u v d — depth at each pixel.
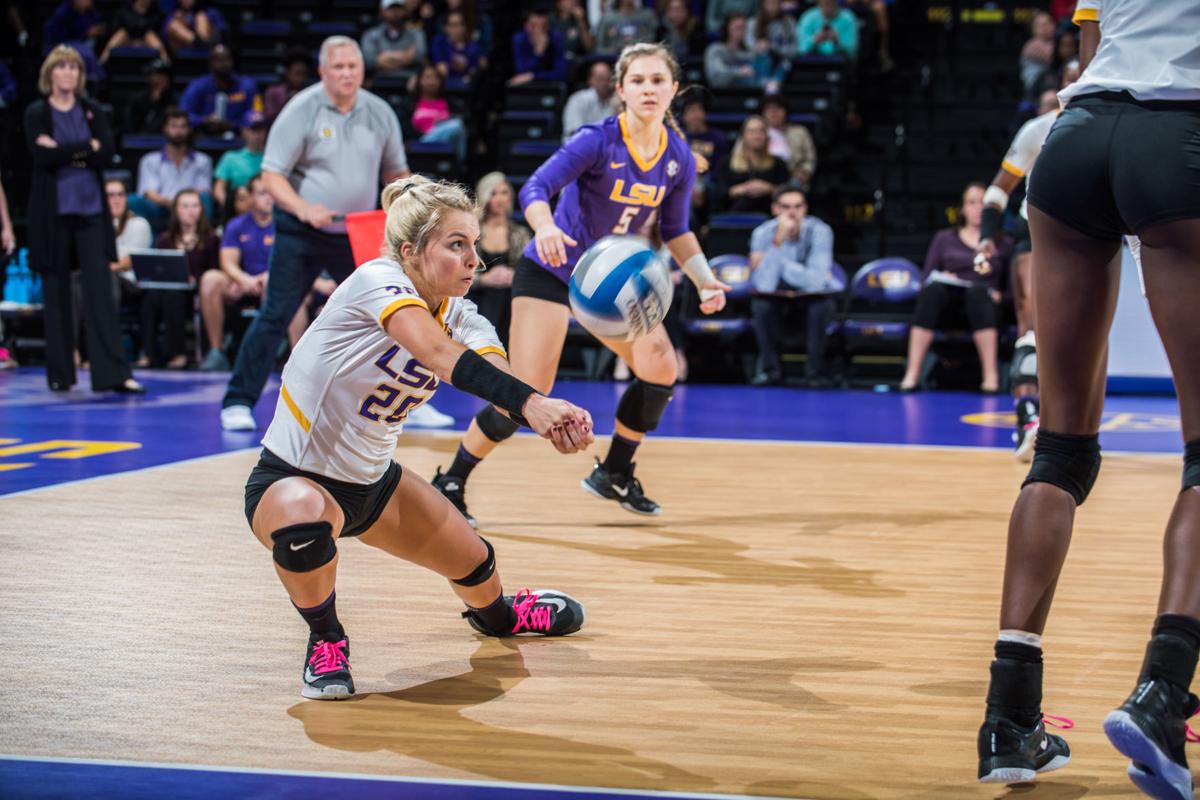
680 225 6.34
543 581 5.14
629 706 3.62
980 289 14.41
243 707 3.58
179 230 15.88
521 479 7.84
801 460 8.91
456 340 3.77
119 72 19.72
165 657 4.06
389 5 19.09
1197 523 2.84
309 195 9.37
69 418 10.73
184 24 20.20
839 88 18.45
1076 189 3.00
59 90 12.09
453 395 13.73
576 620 4.36
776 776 3.09
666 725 3.46
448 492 6.29
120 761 3.15
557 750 3.26
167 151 16.86
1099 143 2.96
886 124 19.67
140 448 8.95
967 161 18.59
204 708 3.57
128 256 15.84
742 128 16.58
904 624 4.54
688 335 15.55
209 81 18.64
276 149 9.23
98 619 4.50
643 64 5.87
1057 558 2.99
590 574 5.29
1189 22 2.95
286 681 3.82
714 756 3.22
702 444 9.77
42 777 3.04
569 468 8.34
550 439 3.27
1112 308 3.11
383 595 4.86
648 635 4.37
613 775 3.08
